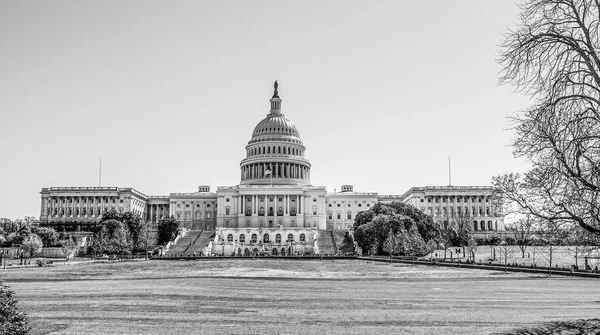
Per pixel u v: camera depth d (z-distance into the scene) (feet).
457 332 97.96
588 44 77.82
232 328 104.47
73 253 462.60
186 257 408.46
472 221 619.26
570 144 79.15
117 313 121.90
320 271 261.03
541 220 86.12
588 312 118.21
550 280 201.46
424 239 473.26
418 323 107.76
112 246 463.01
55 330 102.68
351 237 548.31
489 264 292.81
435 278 216.54
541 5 80.74
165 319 114.11
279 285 186.80
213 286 183.42
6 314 77.77
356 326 105.60
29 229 472.85
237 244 540.52
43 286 183.83
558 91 80.33
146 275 238.07
